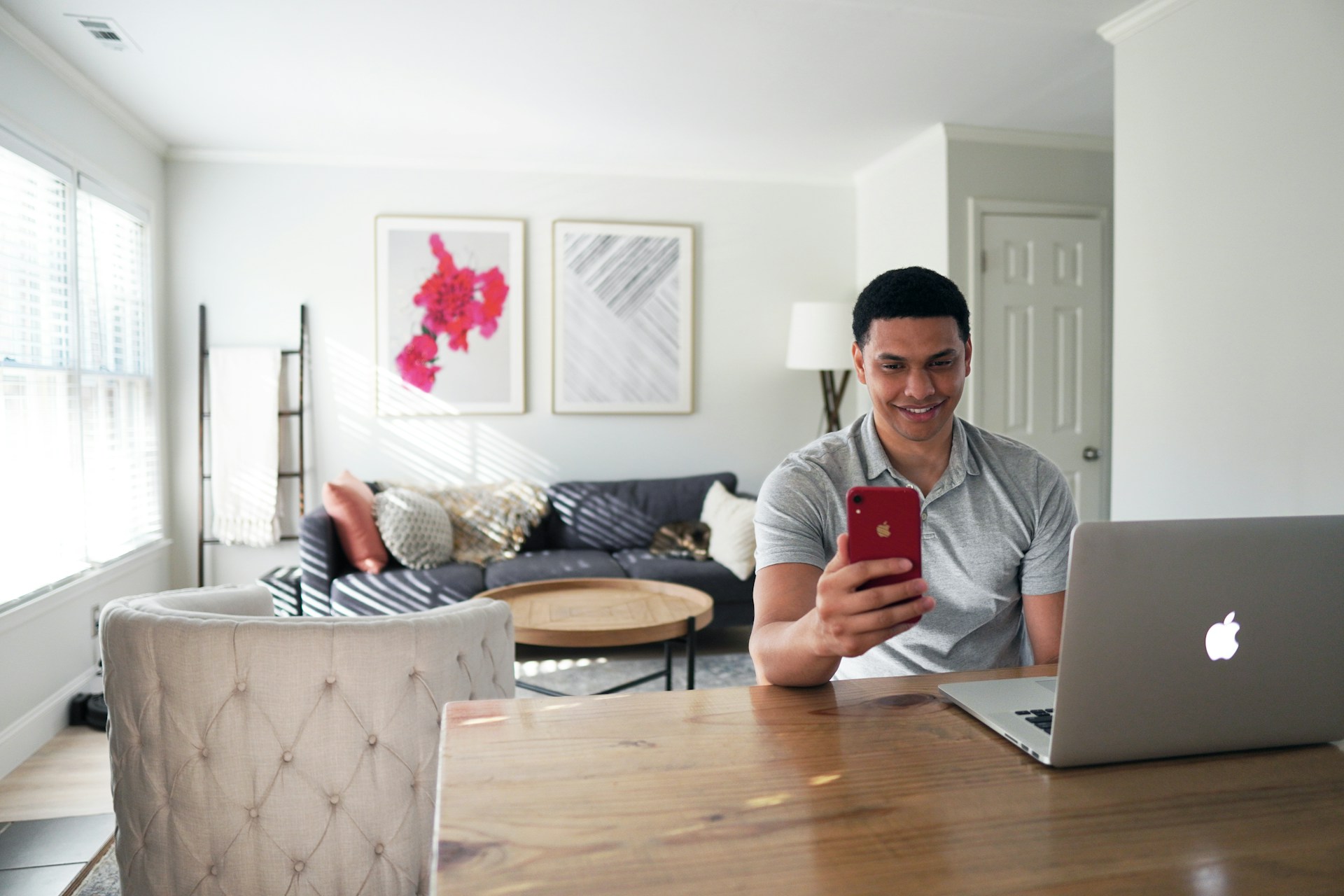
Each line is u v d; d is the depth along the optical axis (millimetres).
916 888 616
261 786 1446
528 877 622
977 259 4227
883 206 4812
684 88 3682
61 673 3174
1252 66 2611
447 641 1568
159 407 4301
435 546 4031
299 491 4562
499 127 4168
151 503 4207
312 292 4582
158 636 1469
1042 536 1347
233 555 4516
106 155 3725
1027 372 4305
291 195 4555
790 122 4141
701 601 3199
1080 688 803
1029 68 3496
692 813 722
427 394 4699
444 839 674
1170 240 2910
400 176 4664
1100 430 4395
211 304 4484
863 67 3479
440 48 3236
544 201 4816
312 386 4586
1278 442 2541
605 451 4914
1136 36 3045
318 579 3812
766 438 5090
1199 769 839
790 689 1054
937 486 1324
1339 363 2365
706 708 979
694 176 4965
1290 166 2496
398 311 4656
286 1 2846
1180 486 2883
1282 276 2520
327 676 1461
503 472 4805
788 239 5074
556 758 833
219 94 3689
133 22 2982
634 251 4898
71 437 3279
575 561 4184
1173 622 813
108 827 2422
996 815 730
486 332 4742
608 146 4512
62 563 3189
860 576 863
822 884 619
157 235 4297
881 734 905
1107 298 4398
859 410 5109
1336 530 852
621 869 634
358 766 1469
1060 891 614
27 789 2670
